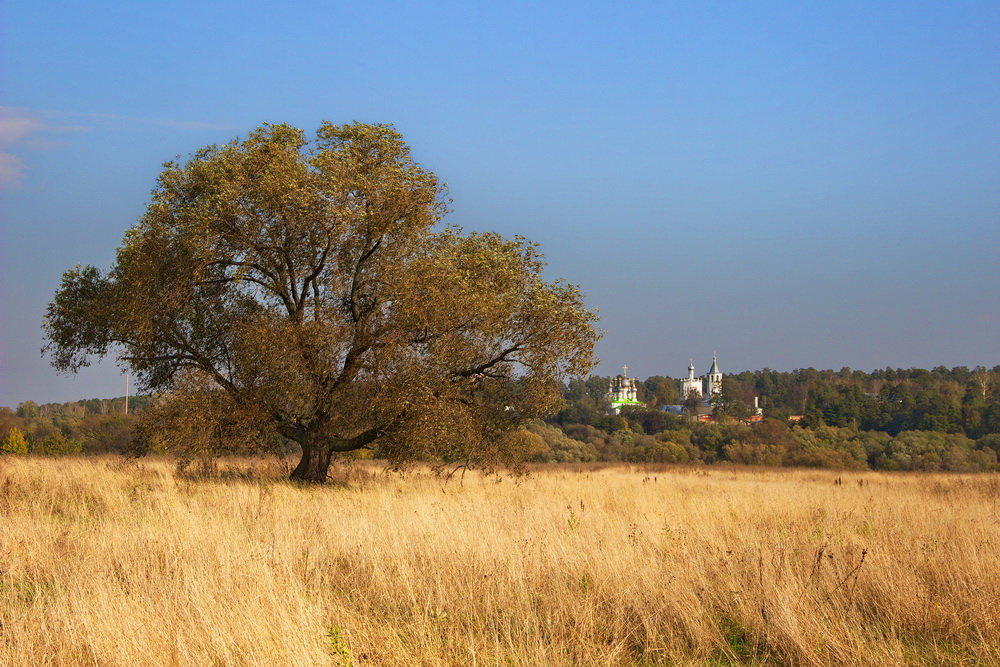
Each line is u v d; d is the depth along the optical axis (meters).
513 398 23.70
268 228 20.88
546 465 45.81
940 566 8.95
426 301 20.77
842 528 12.55
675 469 44.28
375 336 21.73
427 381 20.98
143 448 22.11
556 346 22.38
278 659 5.86
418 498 16.12
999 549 10.02
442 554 9.41
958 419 112.06
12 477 17.95
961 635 7.03
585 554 9.32
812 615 6.99
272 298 22.52
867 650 6.50
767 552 9.61
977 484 25.84
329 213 20.56
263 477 21.97
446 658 6.48
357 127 22.19
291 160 20.94
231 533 10.68
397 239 22.28
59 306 22.31
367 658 6.27
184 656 6.00
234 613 6.66
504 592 7.95
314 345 20.70
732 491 22.17
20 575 8.73
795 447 89.81
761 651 7.03
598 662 6.50
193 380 21.19
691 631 7.20
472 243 23.72
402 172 21.95
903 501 17.56
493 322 21.61
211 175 20.73
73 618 6.79
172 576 8.60
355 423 22.59
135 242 20.27
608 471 39.59
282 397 21.44
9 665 5.95
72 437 53.91
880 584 8.20
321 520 12.28
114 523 12.09
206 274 21.72
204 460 23.22
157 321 21.62
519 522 12.47
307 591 8.02
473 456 22.83
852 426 118.25
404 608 7.92
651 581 8.17
